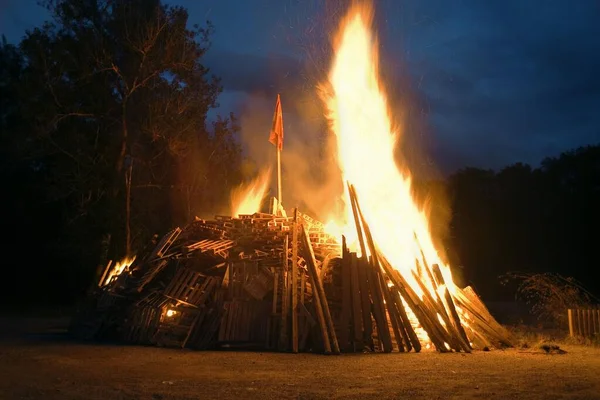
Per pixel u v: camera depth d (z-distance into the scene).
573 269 42.59
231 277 15.63
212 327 14.72
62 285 37.72
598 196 43.53
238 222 17.53
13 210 37.00
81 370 11.36
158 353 13.75
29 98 31.52
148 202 35.22
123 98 33.12
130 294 17.06
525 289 24.77
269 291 15.23
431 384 9.46
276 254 16.00
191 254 16.62
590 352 13.90
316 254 16.44
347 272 14.95
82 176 32.44
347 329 14.15
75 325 18.67
